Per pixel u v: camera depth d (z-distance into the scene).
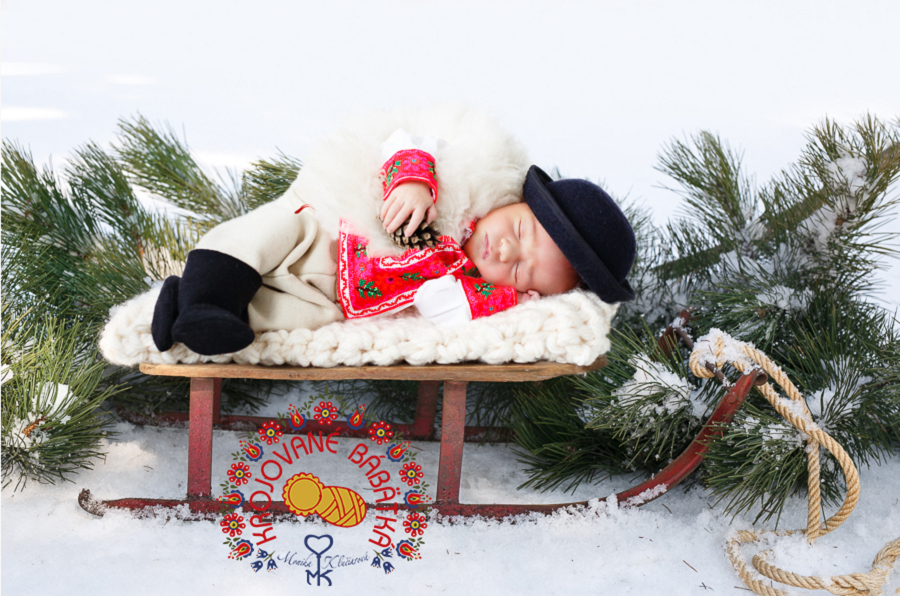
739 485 1.30
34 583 1.13
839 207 1.58
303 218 1.38
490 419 1.82
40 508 1.31
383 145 1.45
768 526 1.38
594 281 1.35
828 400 1.40
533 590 1.19
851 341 1.50
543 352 1.31
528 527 1.35
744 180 1.85
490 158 1.43
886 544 1.25
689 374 1.60
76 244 1.76
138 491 1.39
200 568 1.19
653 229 1.97
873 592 1.14
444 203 1.40
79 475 1.42
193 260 1.20
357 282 1.40
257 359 1.28
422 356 1.29
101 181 1.84
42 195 1.72
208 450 1.30
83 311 1.67
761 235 1.76
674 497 1.48
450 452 1.33
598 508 1.38
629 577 1.23
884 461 1.61
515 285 1.44
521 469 1.61
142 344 1.25
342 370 1.27
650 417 1.42
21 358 1.38
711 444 1.33
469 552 1.28
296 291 1.32
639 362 1.45
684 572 1.25
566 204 1.41
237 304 1.20
